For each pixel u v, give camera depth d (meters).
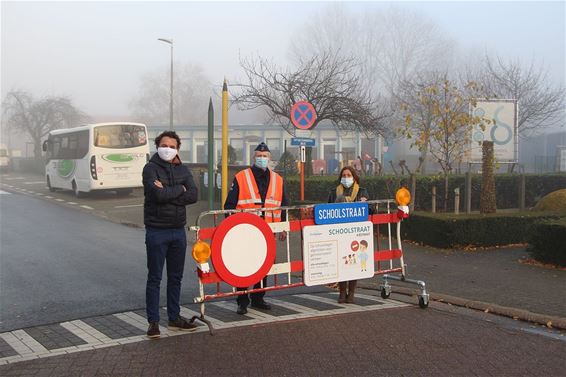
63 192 28.52
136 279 8.84
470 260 9.96
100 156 23.66
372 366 4.98
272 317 6.54
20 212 19.30
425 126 15.30
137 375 4.81
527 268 9.27
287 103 21.11
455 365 5.01
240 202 6.73
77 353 5.38
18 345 5.67
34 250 11.61
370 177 17.94
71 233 14.31
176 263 5.99
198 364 5.04
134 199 24.22
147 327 6.22
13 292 7.97
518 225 11.34
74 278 8.90
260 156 6.77
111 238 13.48
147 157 24.72
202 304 6.06
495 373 4.83
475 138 15.69
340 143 41.59
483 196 13.15
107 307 7.15
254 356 5.23
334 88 21.64
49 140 28.56
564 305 6.96
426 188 17.61
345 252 7.02
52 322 6.50
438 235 11.07
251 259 6.41
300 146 13.87
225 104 14.08
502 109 15.98
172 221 5.81
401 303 7.25
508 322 6.41
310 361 5.10
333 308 6.97
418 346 5.50
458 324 6.27
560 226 9.19
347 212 7.04
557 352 5.37
